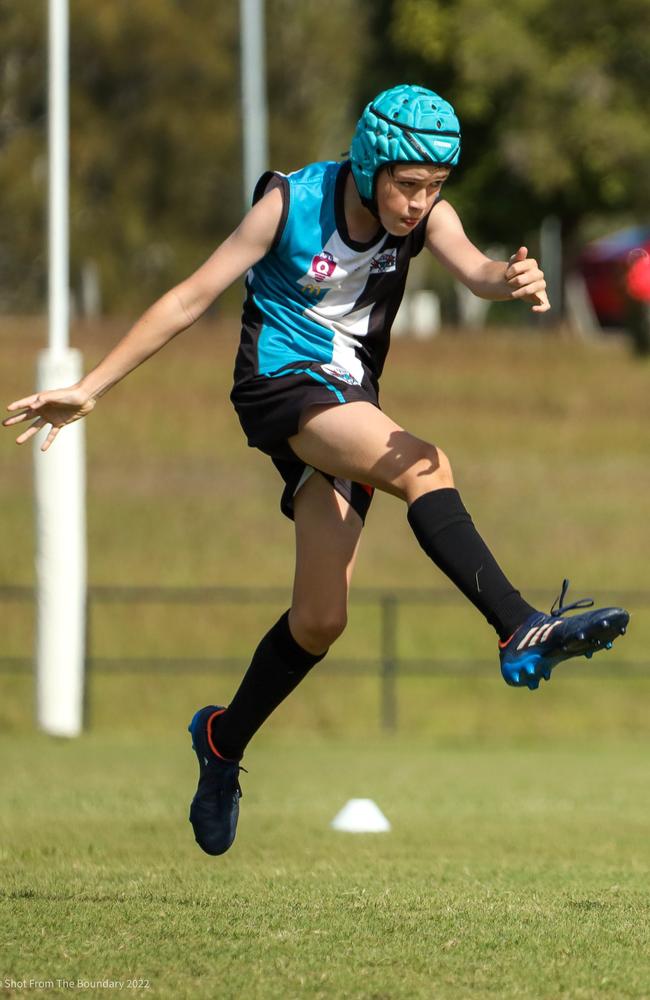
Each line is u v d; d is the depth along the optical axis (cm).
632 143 11144
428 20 12025
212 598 6800
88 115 14262
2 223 14425
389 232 1734
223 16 15000
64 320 4959
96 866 2294
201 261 15000
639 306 10669
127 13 14100
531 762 4600
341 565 1803
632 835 2889
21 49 14188
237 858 2445
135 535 7644
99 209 14500
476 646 6762
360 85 13400
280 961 1558
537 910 1864
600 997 1435
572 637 1540
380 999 1415
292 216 1731
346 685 6481
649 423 9519
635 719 6194
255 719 1905
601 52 11300
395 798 3569
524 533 7725
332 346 1758
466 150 12125
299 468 1805
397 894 1991
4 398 8925
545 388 10000
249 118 6531
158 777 3966
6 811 3172
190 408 9500
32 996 1416
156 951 1594
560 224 12750
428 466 1672
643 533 7812
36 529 5112
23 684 6512
